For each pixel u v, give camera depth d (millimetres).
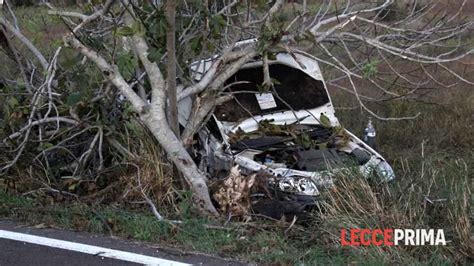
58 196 7043
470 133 9641
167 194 6738
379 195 6309
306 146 7316
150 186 6801
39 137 7281
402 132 9734
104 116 7156
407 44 8062
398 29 7422
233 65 7035
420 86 9227
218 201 6656
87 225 6285
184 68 7031
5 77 8508
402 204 6172
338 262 5594
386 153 9164
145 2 6461
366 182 6309
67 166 7449
